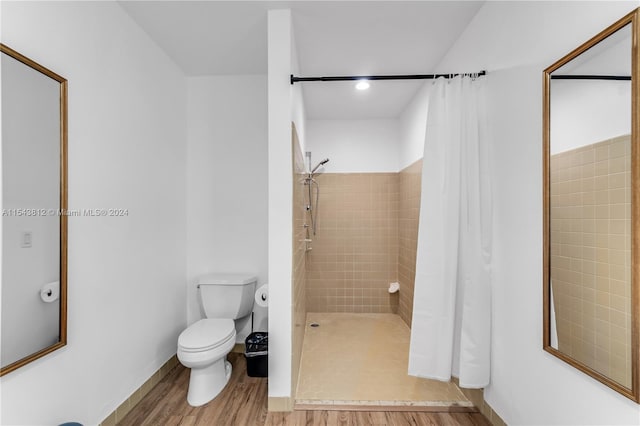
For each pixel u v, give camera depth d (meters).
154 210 2.12
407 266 3.22
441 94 1.70
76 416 1.44
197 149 2.63
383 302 3.62
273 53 1.75
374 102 3.13
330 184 3.65
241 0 1.66
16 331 1.16
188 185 2.63
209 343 1.85
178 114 2.47
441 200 1.68
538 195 1.30
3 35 1.14
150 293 2.06
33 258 1.22
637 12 0.88
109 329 1.66
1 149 1.11
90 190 1.54
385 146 3.63
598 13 1.02
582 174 1.08
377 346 2.71
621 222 0.94
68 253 1.39
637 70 0.88
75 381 1.43
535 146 1.32
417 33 1.96
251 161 2.62
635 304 0.90
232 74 2.60
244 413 1.77
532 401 1.35
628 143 0.91
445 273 1.66
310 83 2.65
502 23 1.53
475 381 1.61
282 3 1.69
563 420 1.18
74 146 1.44
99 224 1.60
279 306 1.78
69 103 1.41
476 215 1.63
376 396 1.94
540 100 1.28
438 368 1.67
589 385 1.07
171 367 2.31
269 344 1.78
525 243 1.39
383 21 1.84
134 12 1.79
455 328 1.72
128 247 1.83
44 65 1.29
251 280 2.50
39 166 1.25
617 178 0.95
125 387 1.78
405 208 3.31
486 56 1.68
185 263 2.59
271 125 1.76
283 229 1.77
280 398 1.78
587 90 1.05
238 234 2.62
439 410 1.79
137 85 1.92
